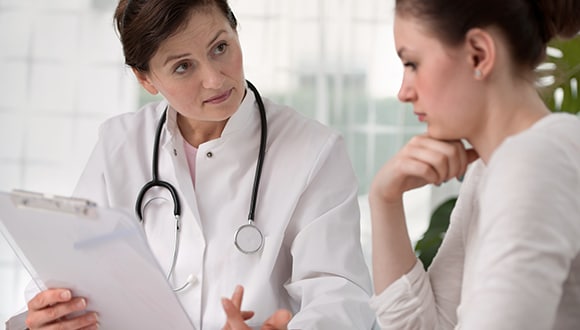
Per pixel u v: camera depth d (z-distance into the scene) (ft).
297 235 4.83
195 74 4.38
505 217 2.34
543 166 2.37
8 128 9.57
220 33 4.33
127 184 5.08
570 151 2.47
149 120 5.31
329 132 5.09
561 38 2.93
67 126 9.58
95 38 9.50
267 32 9.44
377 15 9.46
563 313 2.63
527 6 2.69
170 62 4.32
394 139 9.65
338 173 5.01
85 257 3.77
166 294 3.76
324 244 4.76
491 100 2.69
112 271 3.79
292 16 9.45
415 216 9.83
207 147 4.88
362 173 9.70
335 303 4.50
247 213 4.85
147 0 4.24
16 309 9.62
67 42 9.50
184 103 4.48
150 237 4.92
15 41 9.49
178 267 4.83
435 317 3.37
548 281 2.27
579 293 2.61
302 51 9.49
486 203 2.45
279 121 5.08
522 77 2.73
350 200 4.98
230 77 4.43
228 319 3.70
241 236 4.74
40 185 9.63
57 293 4.06
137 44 4.33
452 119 2.73
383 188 3.19
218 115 4.51
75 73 9.53
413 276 3.34
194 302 4.78
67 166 9.62
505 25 2.64
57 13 9.47
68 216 3.54
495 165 2.48
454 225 3.37
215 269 4.79
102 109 9.58
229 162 4.91
